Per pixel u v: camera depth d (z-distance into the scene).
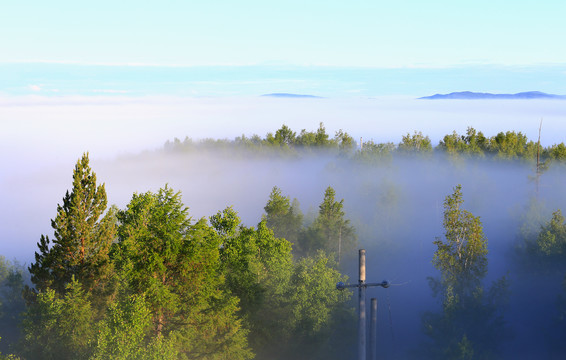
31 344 40.25
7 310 65.75
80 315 39.72
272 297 55.53
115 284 46.81
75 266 48.00
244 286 48.28
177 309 37.72
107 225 49.25
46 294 40.41
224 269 49.44
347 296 62.34
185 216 39.31
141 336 31.91
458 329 62.09
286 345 52.91
